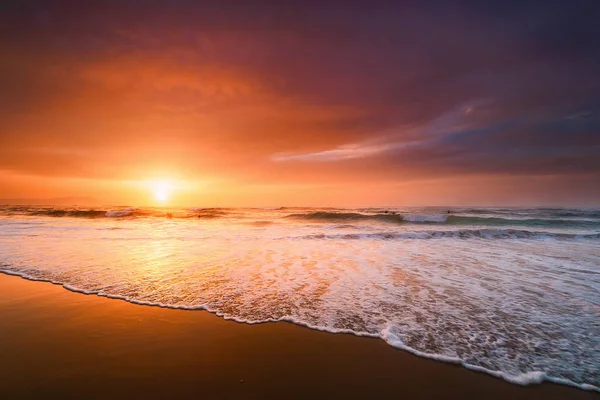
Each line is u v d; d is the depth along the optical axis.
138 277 7.88
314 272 8.55
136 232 18.78
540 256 11.19
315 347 4.31
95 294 6.51
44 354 4.05
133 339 4.50
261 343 4.42
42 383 3.45
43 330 4.77
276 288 6.99
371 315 5.43
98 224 23.95
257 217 33.84
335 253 11.68
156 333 4.70
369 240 15.72
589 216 32.78
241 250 12.27
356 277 8.02
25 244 13.17
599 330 4.80
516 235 17.33
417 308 5.76
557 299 6.28
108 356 4.02
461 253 11.82
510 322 5.12
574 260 10.43
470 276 8.16
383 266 9.38
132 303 5.98
